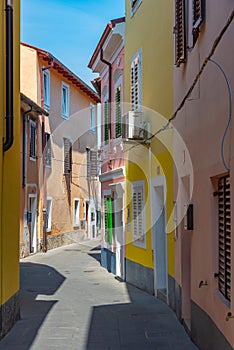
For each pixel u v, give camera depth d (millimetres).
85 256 19984
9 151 7375
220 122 5129
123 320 8188
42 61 21219
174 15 8336
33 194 19844
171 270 8984
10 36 7121
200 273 6184
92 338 7035
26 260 18250
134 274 12195
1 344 6711
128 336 7145
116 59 14219
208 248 5707
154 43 10117
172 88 8711
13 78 7555
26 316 8469
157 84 9906
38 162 20484
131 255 12508
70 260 18594
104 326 7770
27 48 20438
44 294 10945
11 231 7543
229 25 4711
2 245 6902
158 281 10297
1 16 6938
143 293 10953
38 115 20328
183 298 7793
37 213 20453
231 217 4570
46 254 20344
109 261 15422
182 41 7414
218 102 5223
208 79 5746
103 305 9531
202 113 6098
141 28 11305
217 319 5184
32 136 19625
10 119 7062
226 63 4855
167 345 6629
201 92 6160
